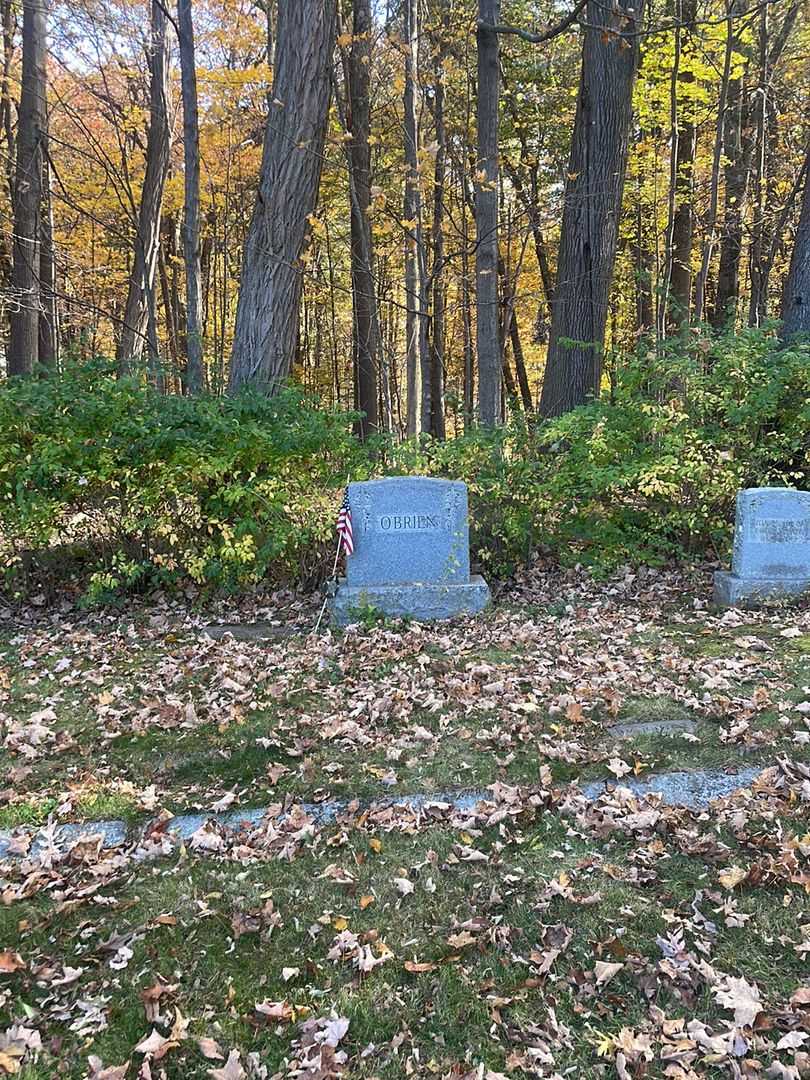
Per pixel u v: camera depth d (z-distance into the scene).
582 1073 2.37
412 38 11.80
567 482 7.35
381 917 3.06
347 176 14.61
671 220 12.95
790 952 2.77
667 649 5.72
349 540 6.60
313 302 22.72
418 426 15.58
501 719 4.67
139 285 14.45
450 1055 2.45
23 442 6.85
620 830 3.51
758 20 15.38
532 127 17.73
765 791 3.73
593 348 9.92
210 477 6.90
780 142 17.19
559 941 2.88
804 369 7.43
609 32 8.20
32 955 2.90
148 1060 2.44
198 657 5.92
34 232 13.41
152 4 13.62
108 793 4.02
